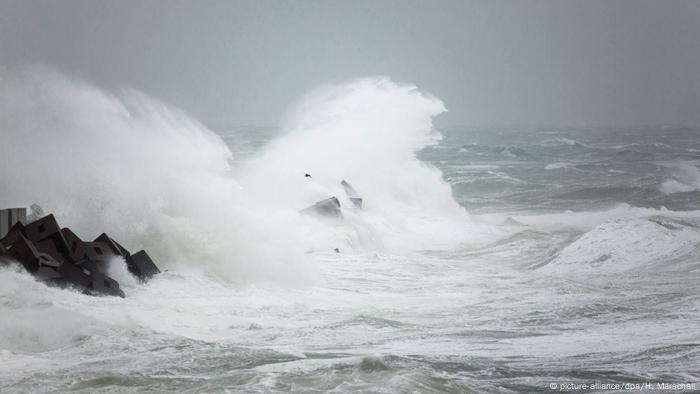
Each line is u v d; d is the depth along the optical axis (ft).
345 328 189.26
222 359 154.92
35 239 212.64
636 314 204.74
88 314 178.50
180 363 151.53
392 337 181.27
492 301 224.53
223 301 212.43
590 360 161.38
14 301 179.93
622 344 174.19
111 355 155.33
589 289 240.53
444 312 209.67
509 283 255.91
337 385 137.69
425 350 168.76
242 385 137.69
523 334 185.37
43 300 182.91
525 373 152.05
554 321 198.39
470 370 153.48
